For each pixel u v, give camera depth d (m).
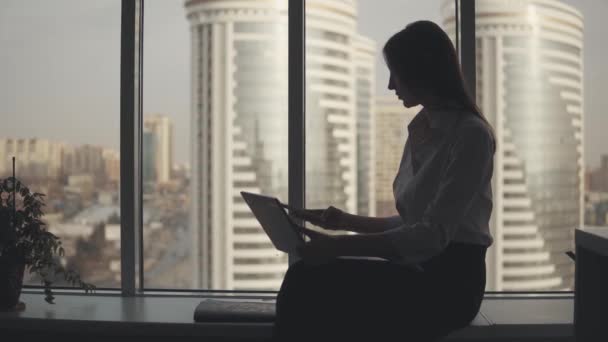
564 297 2.65
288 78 2.69
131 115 2.70
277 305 1.42
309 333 1.38
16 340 2.26
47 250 2.34
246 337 2.12
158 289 2.78
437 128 1.48
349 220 1.77
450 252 1.42
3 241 2.29
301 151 2.68
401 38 1.49
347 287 1.39
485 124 1.44
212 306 2.25
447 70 1.47
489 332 2.09
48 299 2.38
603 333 1.23
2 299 2.32
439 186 1.41
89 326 2.19
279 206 1.46
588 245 1.16
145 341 2.18
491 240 1.46
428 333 1.39
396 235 1.36
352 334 1.38
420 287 1.39
